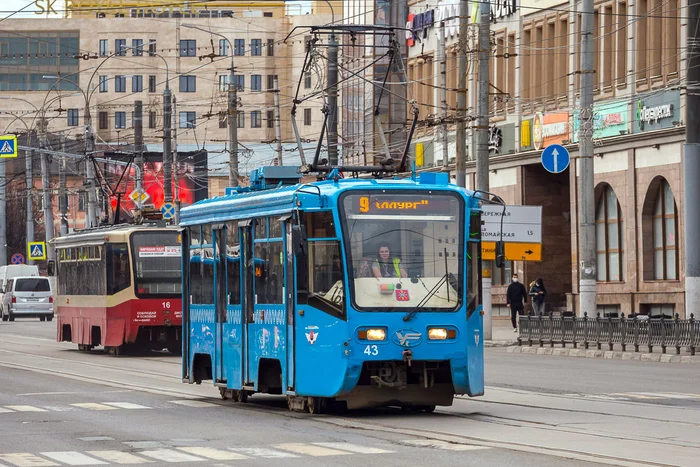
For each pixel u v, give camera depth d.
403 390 34.44
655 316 68.00
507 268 106.25
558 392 43.22
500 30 105.94
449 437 29.58
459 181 77.81
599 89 92.06
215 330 40.47
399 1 124.38
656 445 27.95
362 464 24.95
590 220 72.75
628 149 88.56
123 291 70.00
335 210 34.00
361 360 33.50
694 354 63.22
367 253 33.97
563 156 78.44
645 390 44.00
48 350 77.81
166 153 107.31
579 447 27.58
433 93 118.12
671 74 83.81
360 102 129.88
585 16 71.88
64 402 40.72
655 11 85.56
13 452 27.56
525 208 81.56
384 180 35.03
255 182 40.28
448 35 114.50
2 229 192.50
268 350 36.44
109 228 72.81
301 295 34.50
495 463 24.91
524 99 102.38
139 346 71.75
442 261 34.50
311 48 48.19
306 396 35.34
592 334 70.69
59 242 79.38
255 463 25.36
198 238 42.16
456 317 34.25
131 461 25.81
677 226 83.94
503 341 80.19
